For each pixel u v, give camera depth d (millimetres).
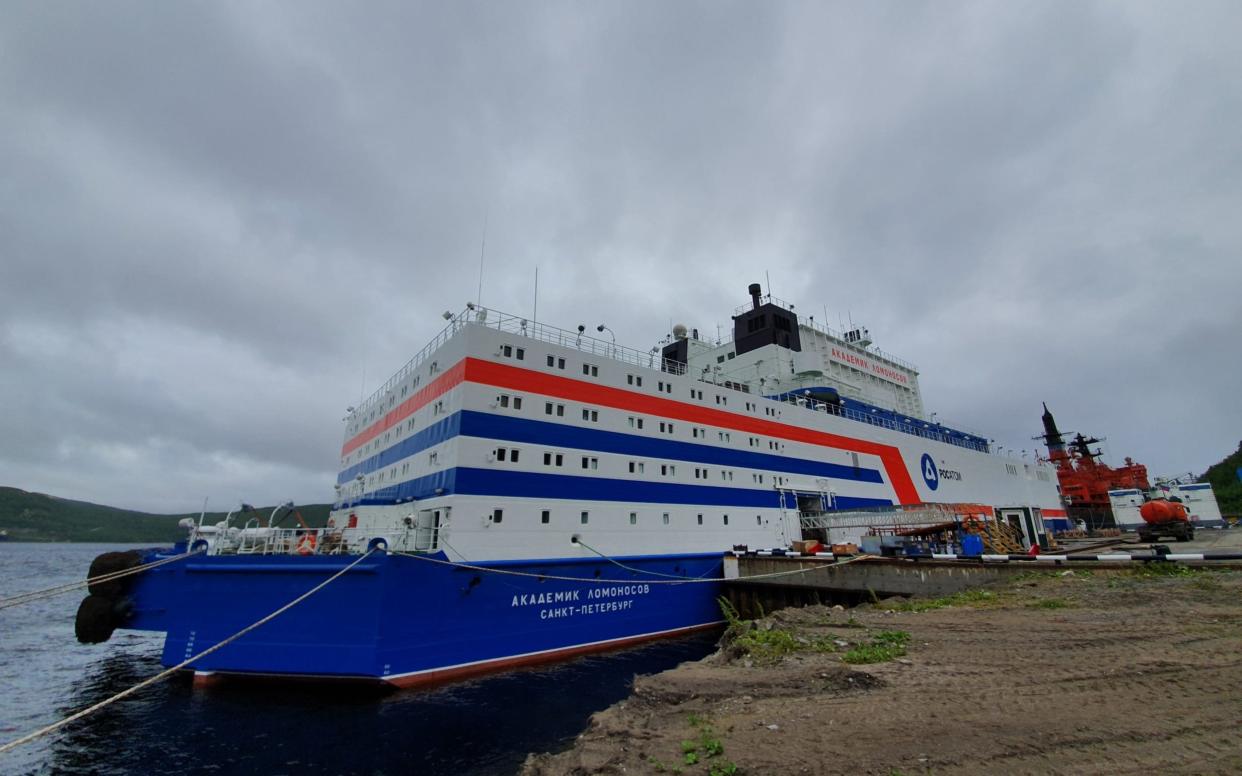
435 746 14391
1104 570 20469
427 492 21844
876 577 24547
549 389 23391
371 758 13781
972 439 55781
